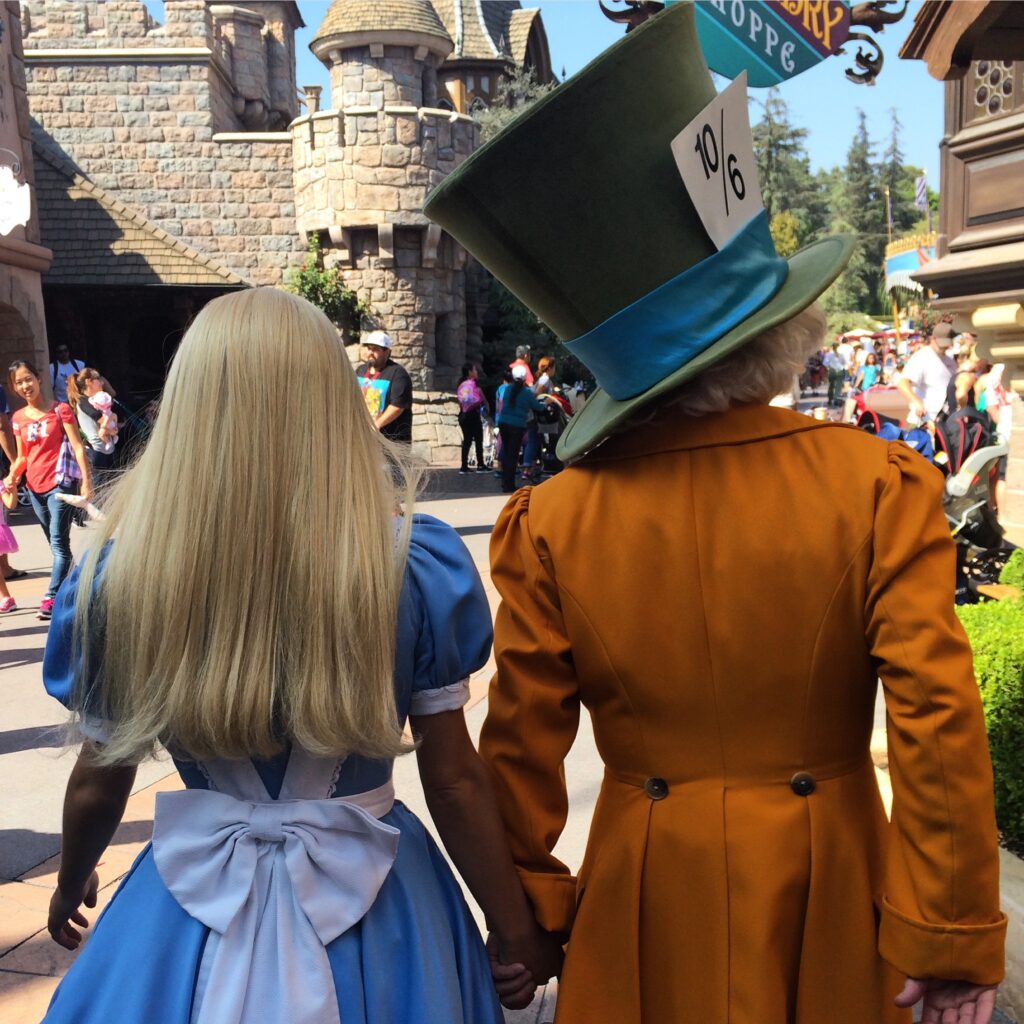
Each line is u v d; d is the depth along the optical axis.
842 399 29.75
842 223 70.56
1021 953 2.23
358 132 19.09
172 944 1.25
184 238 20.95
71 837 1.43
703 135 1.27
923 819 1.22
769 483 1.32
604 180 1.27
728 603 1.30
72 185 19.97
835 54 3.61
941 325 8.71
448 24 28.94
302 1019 1.19
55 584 6.57
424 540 1.35
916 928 1.23
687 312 1.29
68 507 6.51
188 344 1.28
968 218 3.46
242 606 1.20
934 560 1.26
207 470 1.22
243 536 1.21
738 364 1.32
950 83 3.46
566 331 1.37
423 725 1.36
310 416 1.25
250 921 1.24
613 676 1.37
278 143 20.73
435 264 20.00
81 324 20.28
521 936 1.42
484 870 1.39
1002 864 2.46
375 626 1.22
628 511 1.35
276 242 20.88
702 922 1.31
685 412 1.36
